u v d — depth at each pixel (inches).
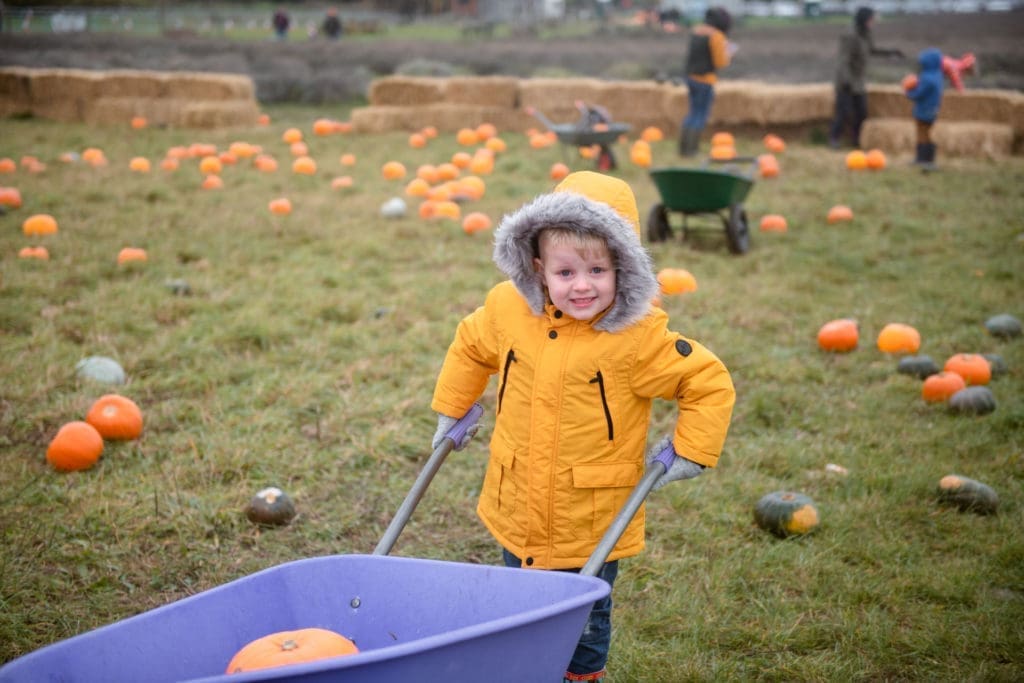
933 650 144.1
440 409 127.2
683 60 964.0
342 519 181.6
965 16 1380.4
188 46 1127.6
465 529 180.5
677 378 116.5
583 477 117.6
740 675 138.8
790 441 216.4
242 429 211.0
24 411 213.3
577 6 1817.2
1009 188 495.2
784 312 304.2
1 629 142.1
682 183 354.3
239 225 384.5
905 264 356.2
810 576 164.6
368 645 109.4
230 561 166.7
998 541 175.8
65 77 732.7
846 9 1651.1
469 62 991.0
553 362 117.8
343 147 615.5
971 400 229.1
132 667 97.7
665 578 164.1
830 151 626.5
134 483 187.6
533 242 117.4
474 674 89.7
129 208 410.6
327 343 259.1
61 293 292.4
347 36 1521.9
